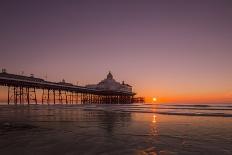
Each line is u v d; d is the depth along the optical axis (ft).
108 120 89.61
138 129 63.72
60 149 38.86
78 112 143.13
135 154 36.19
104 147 40.45
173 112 148.46
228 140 47.29
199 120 91.50
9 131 58.13
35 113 128.26
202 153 37.01
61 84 358.43
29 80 286.46
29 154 35.83
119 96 546.67
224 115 119.85
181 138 49.60
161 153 36.86
